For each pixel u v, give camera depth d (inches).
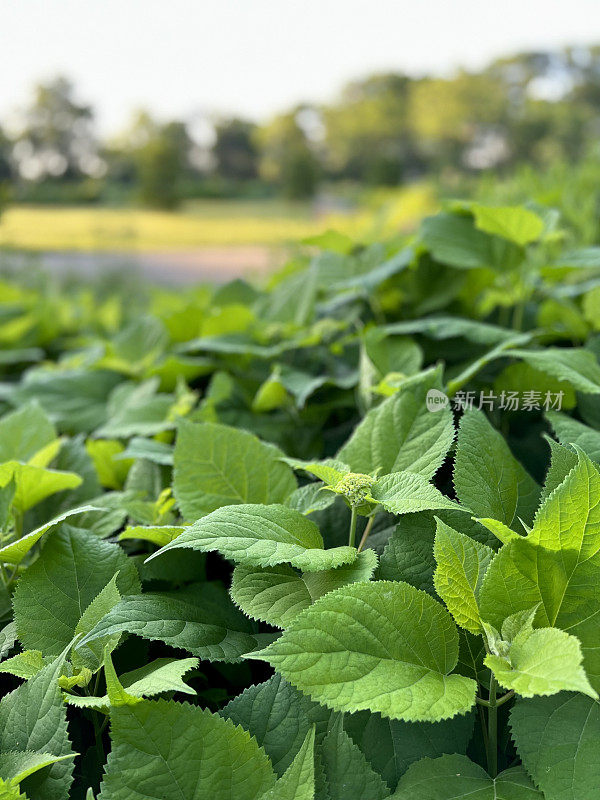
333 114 1529.3
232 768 32.8
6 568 50.9
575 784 32.1
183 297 136.9
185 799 32.0
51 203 880.9
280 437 69.7
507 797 32.7
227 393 73.3
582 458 34.1
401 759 35.9
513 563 34.9
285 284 92.5
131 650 42.9
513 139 1378.0
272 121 1449.3
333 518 50.4
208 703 45.6
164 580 49.1
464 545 36.5
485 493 41.8
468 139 1421.0
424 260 79.1
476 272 77.2
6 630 44.1
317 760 34.8
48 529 47.1
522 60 1412.4
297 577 41.3
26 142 932.0
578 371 50.6
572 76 1423.5
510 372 58.6
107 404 89.4
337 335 83.1
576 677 29.0
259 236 618.8
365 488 41.6
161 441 70.5
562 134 1330.0
